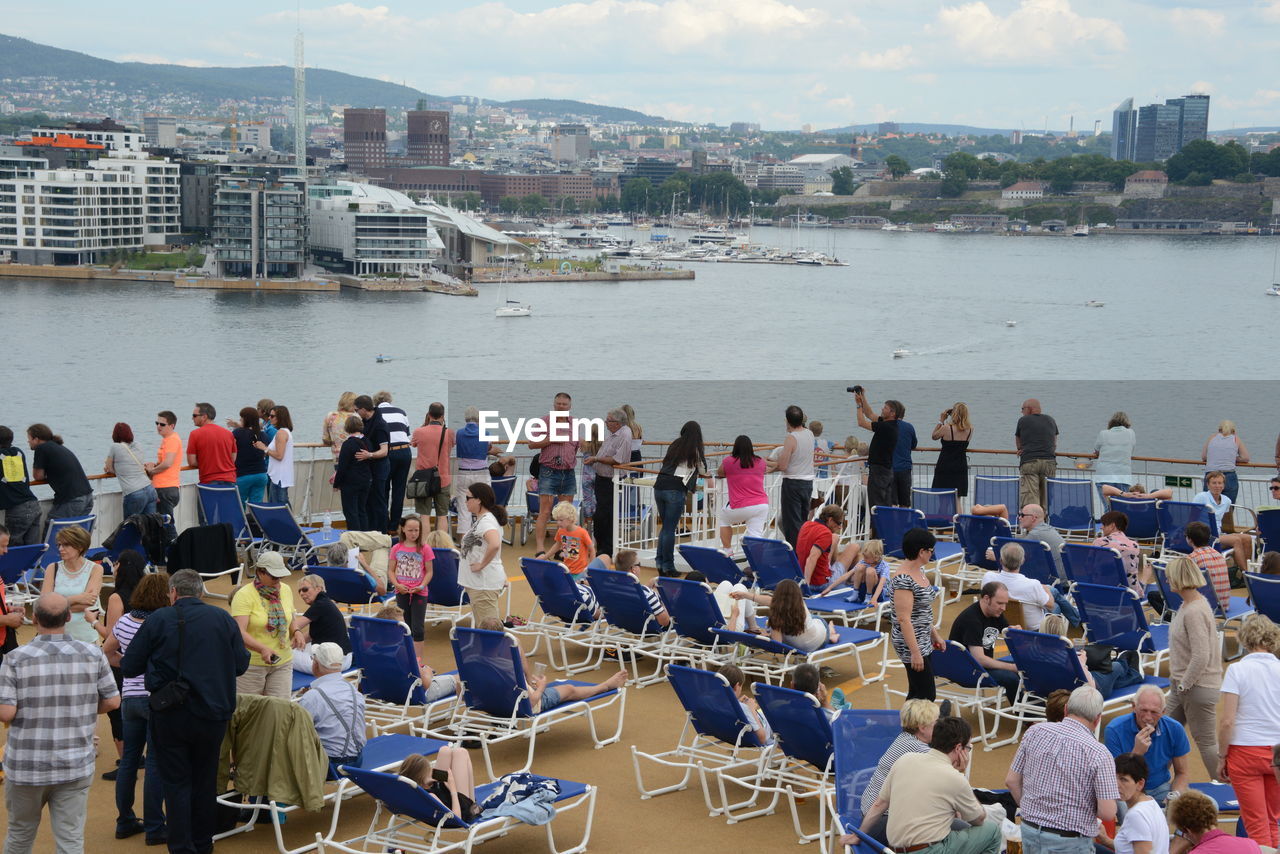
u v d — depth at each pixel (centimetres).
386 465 1866
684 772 1112
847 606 1433
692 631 1343
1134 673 1239
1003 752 1159
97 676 893
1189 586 1078
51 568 1200
